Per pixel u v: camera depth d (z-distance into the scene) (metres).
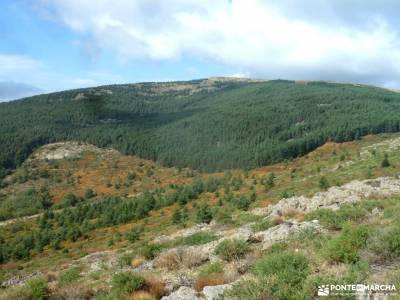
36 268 55.34
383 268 10.87
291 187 93.44
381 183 35.78
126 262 24.50
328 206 27.45
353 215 19.66
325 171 124.81
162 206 129.50
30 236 116.81
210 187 144.88
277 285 9.86
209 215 56.09
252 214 34.06
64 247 98.50
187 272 16.41
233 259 16.42
